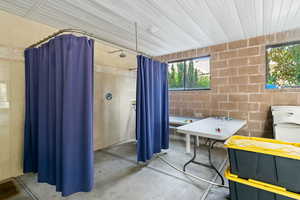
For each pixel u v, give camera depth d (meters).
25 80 2.12
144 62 2.50
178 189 1.88
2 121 2.01
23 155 2.20
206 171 2.31
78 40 1.59
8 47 2.03
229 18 2.18
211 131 1.98
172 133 4.09
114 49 3.49
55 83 1.65
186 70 3.93
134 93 4.13
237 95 3.11
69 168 1.54
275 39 2.71
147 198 1.73
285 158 1.19
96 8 1.91
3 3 1.79
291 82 2.67
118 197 1.75
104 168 2.45
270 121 2.78
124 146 3.53
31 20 2.22
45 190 1.88
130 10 1.96
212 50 3.41
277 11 2.00
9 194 1.81
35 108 2.06
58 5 1.84
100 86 3.25
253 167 1.34
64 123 1.51
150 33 2.73
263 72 2.83
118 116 3.69
